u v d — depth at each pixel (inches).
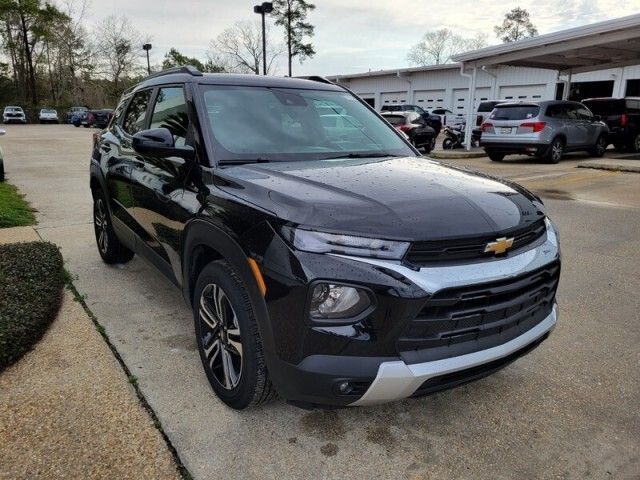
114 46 2396.7
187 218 116.0
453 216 90.7
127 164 160.6
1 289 151.5
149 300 166.9
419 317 84.7
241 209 98.6
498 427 106.0
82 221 279.4
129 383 117.3
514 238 94.7
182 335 142.4
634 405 113.9
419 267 84.8
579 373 127.1
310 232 86.6
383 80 1579.7
